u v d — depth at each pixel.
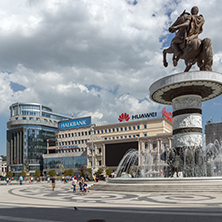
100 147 105.00
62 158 120.62
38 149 143.00
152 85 27.62
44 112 156.50
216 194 18.39
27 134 143.00
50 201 17.25
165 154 27.62
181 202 14.70
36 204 15.59
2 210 13.15
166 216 10.69
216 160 34.34
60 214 11.60
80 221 9.98
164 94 28.14
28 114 150.50
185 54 27.84
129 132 103.75
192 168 25.22
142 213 11.48
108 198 17.94
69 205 14.80
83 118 121.38
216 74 24.72
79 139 119.31
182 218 10.21
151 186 21.47
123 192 21.83
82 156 115.00
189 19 27.84
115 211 12.16
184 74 24.73
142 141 94.44
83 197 19.44
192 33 28.06
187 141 26.22
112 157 100.19
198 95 27.28
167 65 30.84
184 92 26.97
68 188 31.64
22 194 23.91
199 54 27.47
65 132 124.56
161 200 15.82
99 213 11.70
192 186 20.33
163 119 97.75
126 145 97.81
